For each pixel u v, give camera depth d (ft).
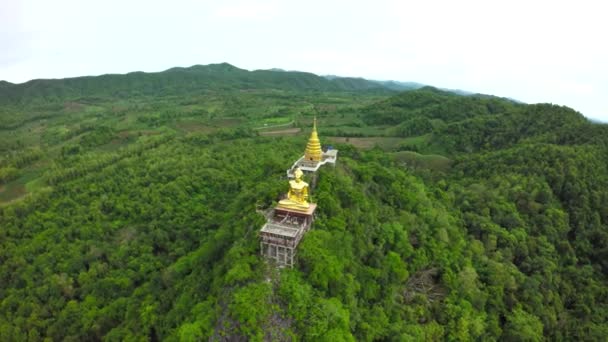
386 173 364.17
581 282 356.18
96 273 359.05
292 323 193.88
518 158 501.97
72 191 500.33
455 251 312.91
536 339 267.39
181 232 399.85
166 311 269.23
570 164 455.63
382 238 279.08
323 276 211.61
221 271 232.53
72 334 297.33
